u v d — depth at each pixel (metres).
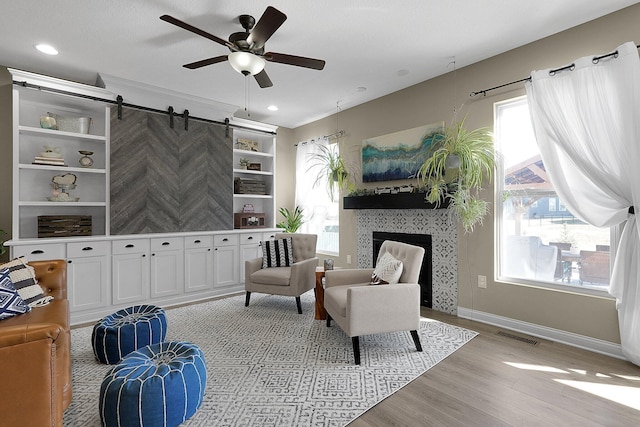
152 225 3.93
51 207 3.62
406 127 3.96
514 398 1.94
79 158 3.79
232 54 2.34
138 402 1.54
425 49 3.03
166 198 4.04
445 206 3.33
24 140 3.48
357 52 3.08
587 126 2.49
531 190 3.03
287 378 2.17
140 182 3.85
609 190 2.44
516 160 3.12
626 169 2.34
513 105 3.13
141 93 3.86
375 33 2.75
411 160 3.85
